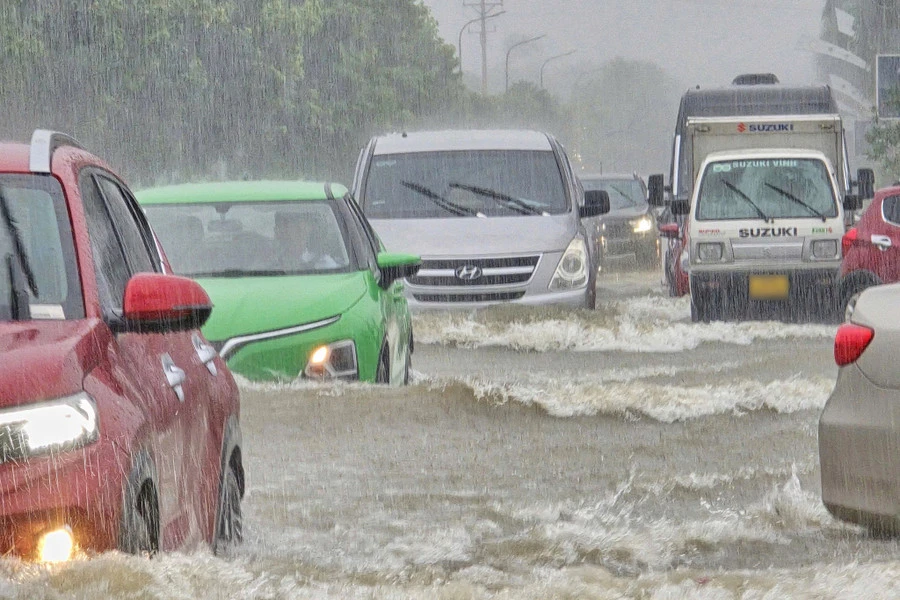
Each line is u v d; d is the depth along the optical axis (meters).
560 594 12.73
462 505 18.27
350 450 21.25
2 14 89.25
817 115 60.75
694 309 50.00
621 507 18.53
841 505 16.70
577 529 17.12
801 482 19.91
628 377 32.84
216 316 25.89
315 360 25.84
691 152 61.28
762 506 18.55
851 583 13.12
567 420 24.11
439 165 46.41
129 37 97.62
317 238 28.78
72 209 12.99
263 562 14.33
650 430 23.73
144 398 12.12
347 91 150.25
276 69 118.25
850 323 16.89
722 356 37.34
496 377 33.31
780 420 24.95
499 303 43.81
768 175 50.25
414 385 25.38
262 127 117.81
